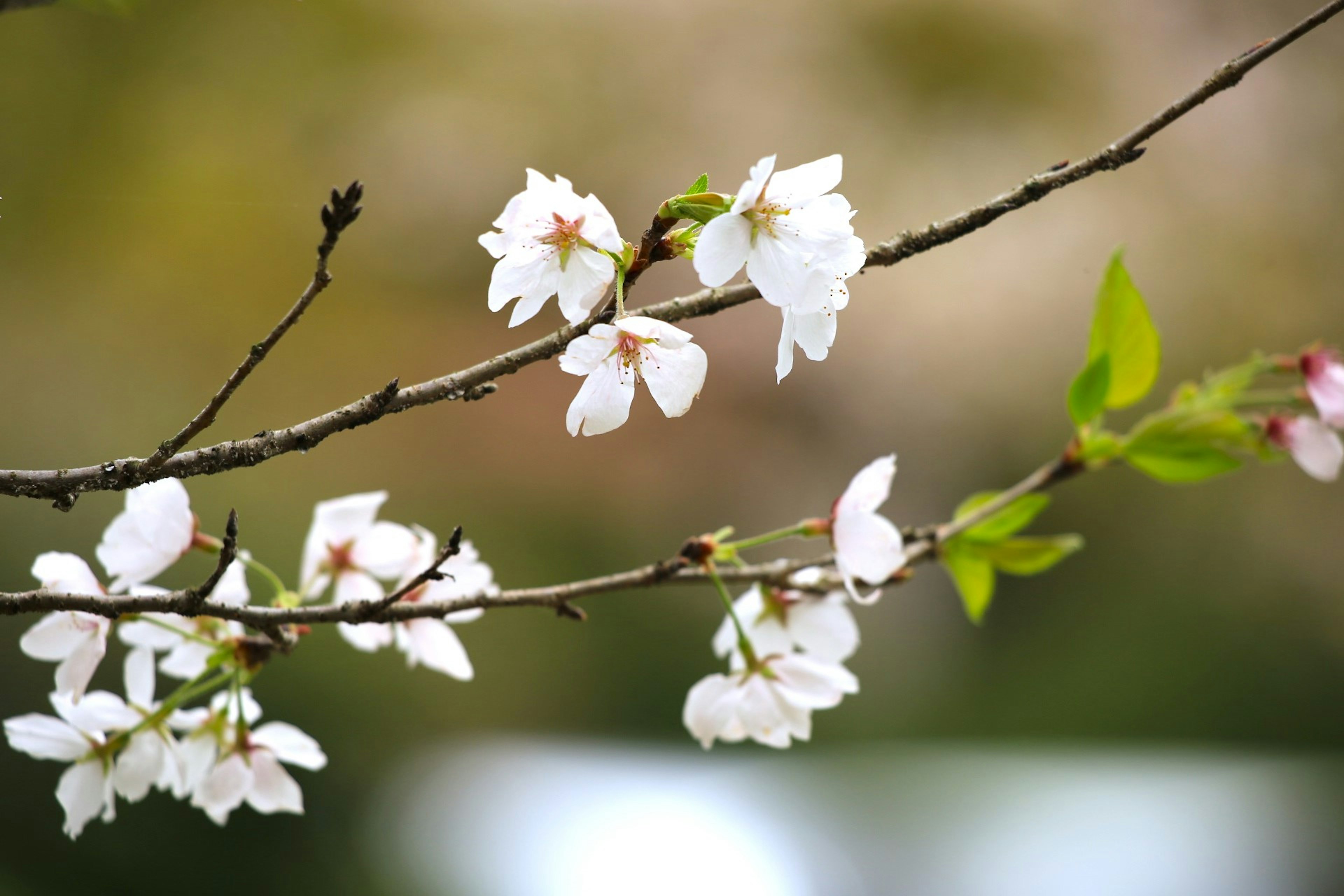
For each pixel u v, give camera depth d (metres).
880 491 1.75
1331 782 4.36
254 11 5.89
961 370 6.05
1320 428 1.83
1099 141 6.45
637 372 1.65
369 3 6.22
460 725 4.47
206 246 5.52
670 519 5.82
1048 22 6.68
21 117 5.26
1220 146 6.52
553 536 5.61
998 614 5.87
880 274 6.07
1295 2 6.70
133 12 1.63
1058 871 3.59
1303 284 6.38
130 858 3.41
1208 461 1.82
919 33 6.55
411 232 6.00
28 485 1.63
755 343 5.82
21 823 3.31
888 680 5.47
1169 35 6.70
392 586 1.78
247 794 1.74
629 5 6.47
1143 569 5.99
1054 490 6.02
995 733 5.38
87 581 1.70
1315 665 5.71
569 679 5.04
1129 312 1.80
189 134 5.64
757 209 1.65
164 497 1.73
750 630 1.78
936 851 3.74
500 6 6.41
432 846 3.79
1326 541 5.92
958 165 6.31
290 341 5.48
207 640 1.73
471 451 5.75
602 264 1.65
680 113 6.32
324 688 4.16
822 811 4.04
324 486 5.17
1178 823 3.90
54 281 5.12
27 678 3.44
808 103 6.31
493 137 6.08
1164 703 5.54
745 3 6.52
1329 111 6.48
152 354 5.16
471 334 5.96
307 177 5.84
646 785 4.20
